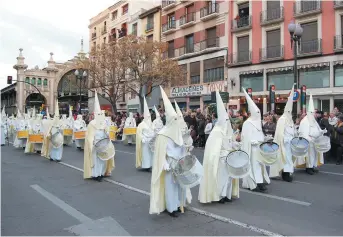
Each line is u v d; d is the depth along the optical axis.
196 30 32.62
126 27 44.19
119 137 23.77
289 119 9.30
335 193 7.57
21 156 14.53
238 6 28.83
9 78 33.62
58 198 7.21
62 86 62.94
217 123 6.96
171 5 35.28
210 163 6.60
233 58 28.66
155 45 27.53
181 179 5.50
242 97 27.55
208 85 30.44
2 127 19.94
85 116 27.80
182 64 34.03
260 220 5.63
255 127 7.98
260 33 26.80
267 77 26.23
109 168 9.60
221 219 5.67
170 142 5.75
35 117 17.70
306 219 5.69
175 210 5.85
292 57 24.66
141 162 10.96
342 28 22.42
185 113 18.83
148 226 5.38
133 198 7.19
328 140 9.95
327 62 22.75
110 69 28.61
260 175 7.75
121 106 42.38
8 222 5.61
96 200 7.04
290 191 7.78
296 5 24.61
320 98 23.05
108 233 5.09
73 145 19.36
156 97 35.03
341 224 5.44
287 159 8.90
